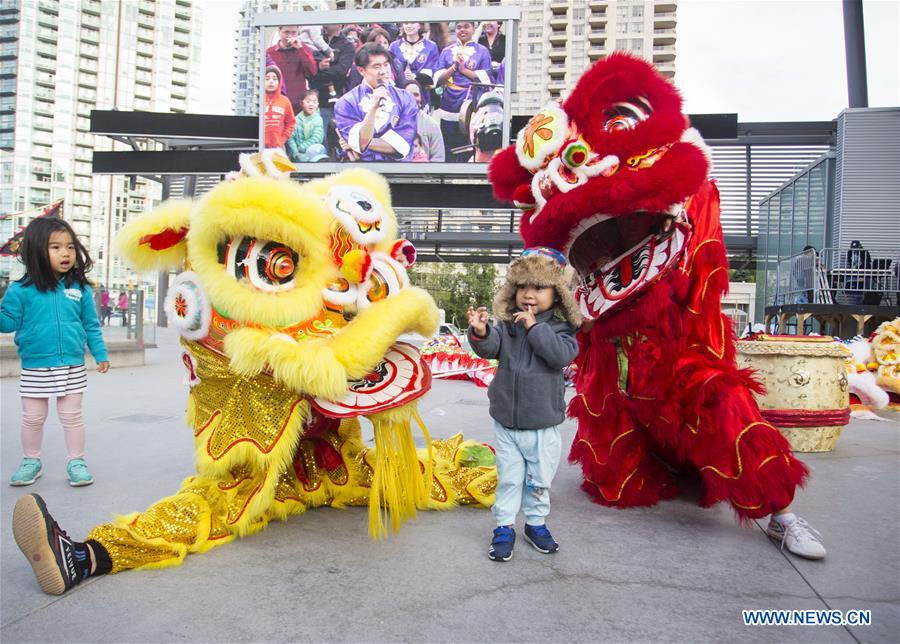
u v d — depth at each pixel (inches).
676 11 4023.1
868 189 597.3
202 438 117.0
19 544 96.0
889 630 91.7
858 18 630.5
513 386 117.6
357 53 740.7
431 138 733.9
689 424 132.1
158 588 100.3
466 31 727.7
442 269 1764.3
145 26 5182.1
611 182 122.8
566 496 157.9
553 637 87.9
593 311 144.0
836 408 219.6
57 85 4778.5
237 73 6333.7
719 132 671.1
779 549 123.6
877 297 490.9
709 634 89.9
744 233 826.8
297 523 131.3
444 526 132.3
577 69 4119.1
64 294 158.6
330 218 119.5
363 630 88.5
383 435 117.7
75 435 159.2
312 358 107.0
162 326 1008.9
